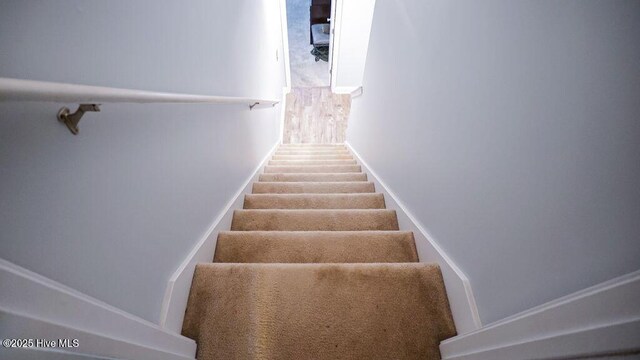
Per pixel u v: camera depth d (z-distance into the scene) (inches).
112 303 23.2
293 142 178.9
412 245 49.9
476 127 30.2
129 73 25.5
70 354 17.2
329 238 51.2
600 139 16.7
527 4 22.0
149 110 29.2
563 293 19.5
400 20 57.2
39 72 16.8
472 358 27.1
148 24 28.7
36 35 16.6
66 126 18.8
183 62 37.3
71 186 19.4
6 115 15.3
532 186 22.3
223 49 54.7
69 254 19.2
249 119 77.9
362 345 33.6
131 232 26.1
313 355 32.8
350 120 143.3
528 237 22.9
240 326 34.7
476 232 30.9
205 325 34.8
